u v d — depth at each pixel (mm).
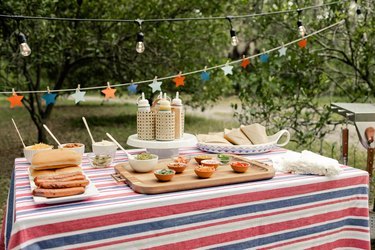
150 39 5473
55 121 8930
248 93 4289
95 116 9773
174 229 1413
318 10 4051
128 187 1545
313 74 4129
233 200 1506
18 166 1871
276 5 4141
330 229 1745
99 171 1793
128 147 6160
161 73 5789
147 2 5062
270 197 1582
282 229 1621
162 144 1836
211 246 1483
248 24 4895
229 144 2176
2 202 3600
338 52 4273
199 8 5324
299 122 4238
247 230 1547
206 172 1564
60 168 1621
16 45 4773
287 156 1879
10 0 4051
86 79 7352
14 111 10930
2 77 5082
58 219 1244
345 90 4285
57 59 5074
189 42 5785
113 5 5082
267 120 4246
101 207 1308
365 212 1802
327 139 5555
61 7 4852
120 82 6250
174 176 1625
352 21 3941
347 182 1762
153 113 1924
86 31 4957
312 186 1673
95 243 1300
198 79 6109
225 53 6492
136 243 1358
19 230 1204
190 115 9750
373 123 2301
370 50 3891
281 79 4203
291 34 4051
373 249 2506
